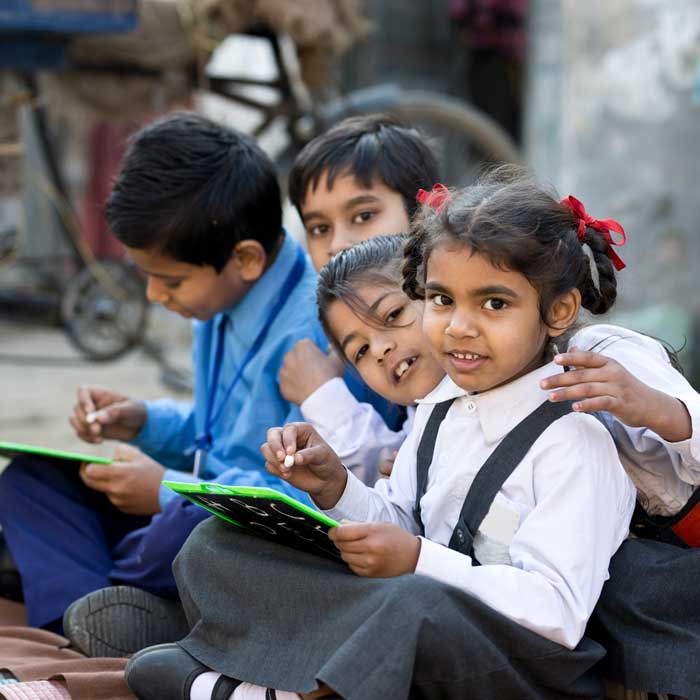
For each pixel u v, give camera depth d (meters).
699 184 7.19
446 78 12.77
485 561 2.48
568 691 2.40
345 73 12.09
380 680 2.22
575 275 2.44
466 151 9.45
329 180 3.45
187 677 2.54
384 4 12.26
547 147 8.17
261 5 6.62
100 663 2.86
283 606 2.47
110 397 3.73
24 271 8.29
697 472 2.52
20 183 6.61
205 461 3.39
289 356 3.24
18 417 6.32
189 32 6.75
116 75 6.87
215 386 3.54
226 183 3.30
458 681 2.30
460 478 2.55
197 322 3.70
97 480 3.24
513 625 2.30
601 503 2.41
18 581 3.42
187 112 3.57
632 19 7.29
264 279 3.44
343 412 3.12
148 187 3.25
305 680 2.36
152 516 3.37
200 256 3.28
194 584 2.63
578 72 7.54
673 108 7.22
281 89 7.35
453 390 2.67
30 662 2.87
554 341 2.59
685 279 7.23
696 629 2.46
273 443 2.57
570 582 2.32
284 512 2.37
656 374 2.55
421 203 2.82
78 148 10.34
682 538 2.61
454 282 2.38
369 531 2.34
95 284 7.21
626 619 2.47
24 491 3.26
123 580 3.21
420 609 2.25
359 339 2.89
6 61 6.36
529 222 2.37
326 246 3.52
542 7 8.09
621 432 2.63
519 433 2.48
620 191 7.44
